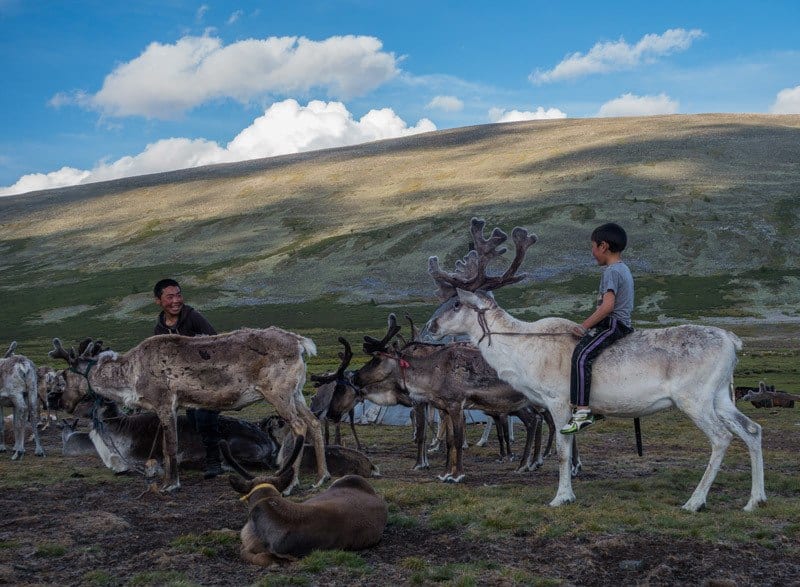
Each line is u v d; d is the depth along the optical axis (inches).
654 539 290.8
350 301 4842.5
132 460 449.4
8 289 5935.0
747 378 1412.4
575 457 445.7
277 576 250.1
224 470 450.6
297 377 402.9
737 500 357.4
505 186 7564.0
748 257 5191.9
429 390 453.4
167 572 256.4
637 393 337.7
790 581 255.1
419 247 5871.1
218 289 5388.8
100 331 4404.5
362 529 283.0
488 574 256.8
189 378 396.5
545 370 358.0
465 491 374.3
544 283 4805.6
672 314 4089.6
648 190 6850.4
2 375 529.7
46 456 544.7
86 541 295.7
